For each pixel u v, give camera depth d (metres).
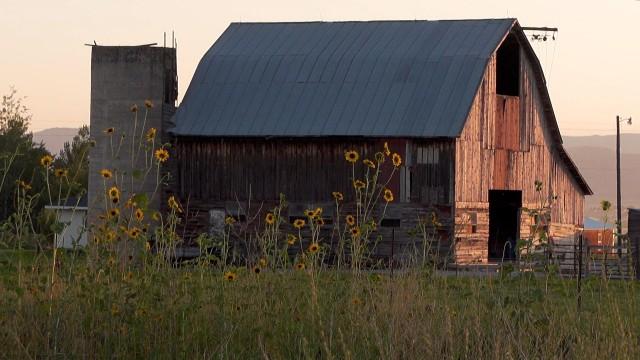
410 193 68.62
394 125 68.69
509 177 74.38
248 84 73.88
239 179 71.44
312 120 70.38
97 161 72.81
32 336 19.83
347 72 72.94
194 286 22.14
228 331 21.11
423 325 20.80
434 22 76.12
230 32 79.25
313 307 21.89
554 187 80.31
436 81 70.75
